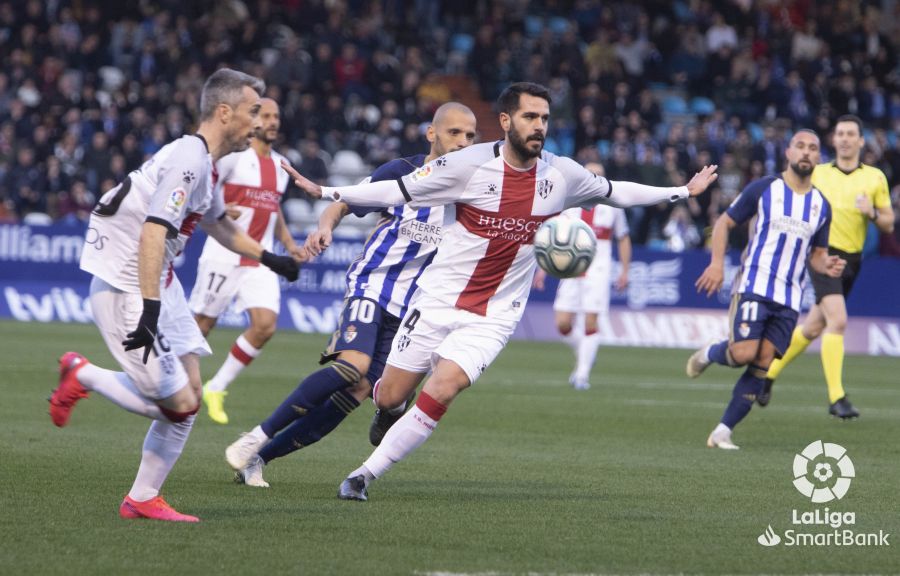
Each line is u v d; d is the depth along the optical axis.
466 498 10.27
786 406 19.33
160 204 8.41
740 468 12.50
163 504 9.01
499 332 10.01
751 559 8.11
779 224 14.23
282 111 37.03
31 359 21.94
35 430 13.88
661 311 32.53
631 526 9.15
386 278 11.16
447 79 43.00
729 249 33.22
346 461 12.37
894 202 34.66
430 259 11.10
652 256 32.53
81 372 8.84
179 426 8.89
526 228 9.88
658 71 44.12
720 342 14.75
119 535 8.34
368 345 10.84
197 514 9.22
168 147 8.82
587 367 21.31
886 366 28.56
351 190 9.70
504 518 9.36
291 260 9.22
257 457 10.73
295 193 35.47
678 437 15.12
